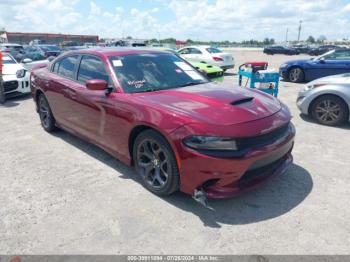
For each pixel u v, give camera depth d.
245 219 2.92
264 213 3.01
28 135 5.41
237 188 2.89
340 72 10.87
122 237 2.67
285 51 43.88
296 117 6.58
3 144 4.96
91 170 3.98
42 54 18.27
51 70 5.20
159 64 4.20
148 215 2.99
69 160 4.30
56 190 3.47
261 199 3.26
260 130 2.89
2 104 7.96
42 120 5.61
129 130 3.41
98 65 4.10
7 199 3.30
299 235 2.67
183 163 2.88
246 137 2.80
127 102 3.42
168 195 3.30
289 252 2.47
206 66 11.85
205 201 2.88
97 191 3.44
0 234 2.73
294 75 11.90
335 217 2.92
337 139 5.13
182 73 4.23
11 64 9.07
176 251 2.50
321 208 3.07
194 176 2.86
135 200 3.25
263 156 2.88
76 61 4.59
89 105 4.02
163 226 2.82
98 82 3.56
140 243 2.60
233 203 3.19
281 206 3.12
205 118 2.88
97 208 3.11
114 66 3.90
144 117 3.17
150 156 3.31
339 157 4.34
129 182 3.64
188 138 2.81
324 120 5.98
